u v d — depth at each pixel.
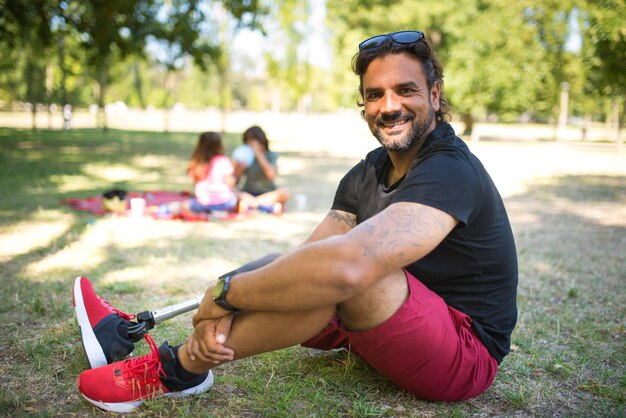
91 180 9.17
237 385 2.15
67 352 2.42
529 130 40.31
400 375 1.84
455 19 23.05
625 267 4.36
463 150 1.81
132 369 1.89
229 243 4.92
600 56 11.86
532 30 21.61
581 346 2.67
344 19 26.67
